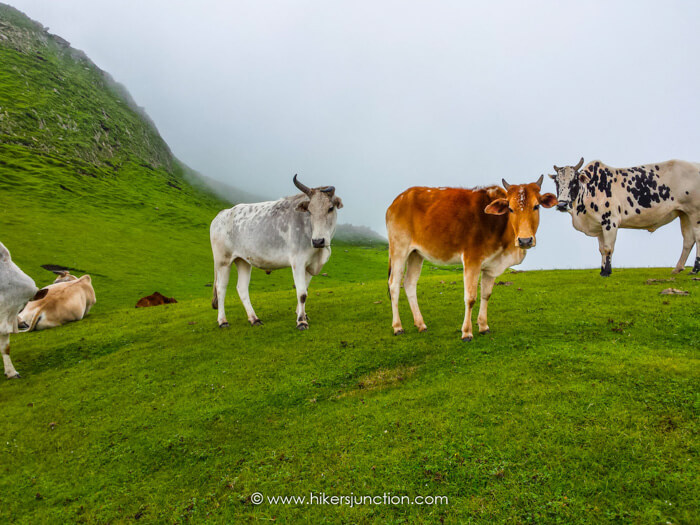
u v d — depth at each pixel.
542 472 4.78
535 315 9.75
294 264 10.88
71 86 120.94
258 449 6.09
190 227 72.81
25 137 88.00
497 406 6.02
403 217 9.23
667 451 4.79
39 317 14.88
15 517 5.37
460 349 8.26
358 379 7.80
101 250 46.78
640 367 6.52
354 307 12.80
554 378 6.56
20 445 6.92
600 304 10.09
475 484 4.79
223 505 5.11
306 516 4.75
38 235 47.00
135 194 84.62
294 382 7.89
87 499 5.55
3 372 10.52
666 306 9.37
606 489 4.45
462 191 8.76
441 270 47.44
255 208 11.54
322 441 5.96
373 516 4.62
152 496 5.46
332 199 10.69
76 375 9.77
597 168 13.31
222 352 9.88
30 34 135.62
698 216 12.64
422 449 5.43
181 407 7.53
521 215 7.57
